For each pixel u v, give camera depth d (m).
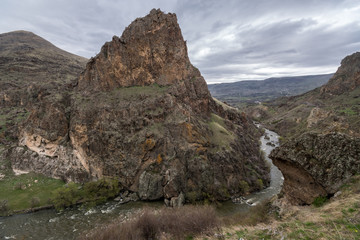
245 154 69.62
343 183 17.53
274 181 62.09
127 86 70.31
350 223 12.21
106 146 56.91
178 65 74.19
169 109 61.69
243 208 45.53
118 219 40.12
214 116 81.44
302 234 12.80
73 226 38.81
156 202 48.94
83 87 70.94
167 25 73.19
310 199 19.91
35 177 57.56
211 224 21.22
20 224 39.62
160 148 55.00
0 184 54.12
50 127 61.25
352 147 18.41
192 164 52.12
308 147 20.73
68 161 58.19
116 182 52.88
